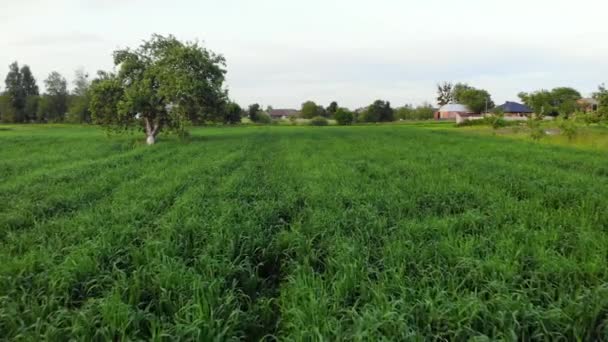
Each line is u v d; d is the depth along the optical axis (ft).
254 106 350.02
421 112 388.57
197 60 100.63
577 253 19.85
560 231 23.32
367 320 13.76
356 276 17.84
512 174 45.37
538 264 18.53
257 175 47.52
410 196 34.06
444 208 30.73
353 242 21.89
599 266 17.89
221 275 18.81
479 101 363.76
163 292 16.46
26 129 210.18
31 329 14.49
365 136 130.11
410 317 14.35
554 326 14.05
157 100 98.17
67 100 352.49
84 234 24.27
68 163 61.87
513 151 73.97
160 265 18.57
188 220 25.86
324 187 38.19
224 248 21.49
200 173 47.96
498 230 23.77
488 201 31.89
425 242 22.31
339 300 15.93
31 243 23.35
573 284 16.71
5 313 14.92
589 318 14.32
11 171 52.34
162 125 104.68
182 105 98.73
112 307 14.76
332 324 13.79
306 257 20.49
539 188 37.14
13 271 18.71
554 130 137.08
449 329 14.01
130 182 42.01
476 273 17.52
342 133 153.48
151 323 14.38
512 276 17.15
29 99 341.82
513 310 14.52
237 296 17.49
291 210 30.81
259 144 97.25
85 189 38.17
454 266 19.04
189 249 22.17
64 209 32.76
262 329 15.92
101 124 100.48
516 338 12.93
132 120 100.37
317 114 411.34
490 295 15.98
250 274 19.54
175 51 98.07
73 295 17.35
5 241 24.50
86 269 18.61
